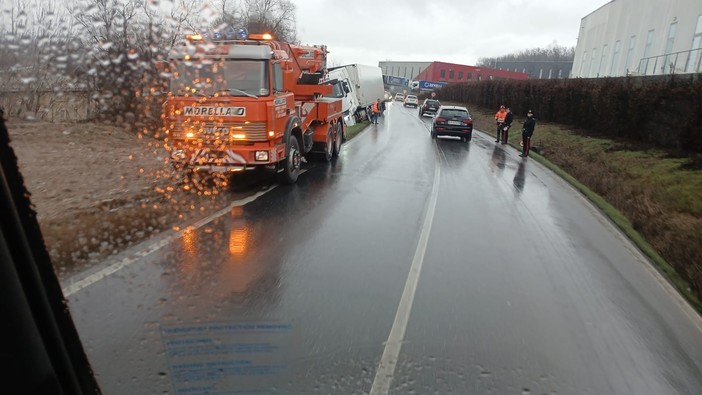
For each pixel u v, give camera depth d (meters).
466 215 7.89
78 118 7.95
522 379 3.28
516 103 31.67
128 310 3.78
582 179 12.44
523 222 7.72
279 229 6.43
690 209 8.25
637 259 6.23
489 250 6.12
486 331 3.92
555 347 3.76
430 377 3.21
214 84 7.95
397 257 5.59
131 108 7.52
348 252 5.66
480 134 26.59
